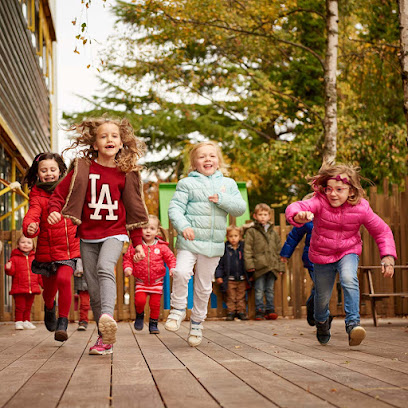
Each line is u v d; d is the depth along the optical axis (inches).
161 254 306.7
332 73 533.0
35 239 402.6
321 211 217.6
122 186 205.9
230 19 601.9
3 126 399.2
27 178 249.3
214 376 157.0
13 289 344.2
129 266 301.1
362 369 167.0
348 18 687.7
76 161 202.8
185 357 197.0
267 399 128.0
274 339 260.8
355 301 216.1
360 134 714.2
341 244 221.0
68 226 241.8
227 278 413.4
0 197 463.5
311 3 823.7
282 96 770.2
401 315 429.4
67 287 236.8
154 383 148.1
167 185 485.1
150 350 219.6
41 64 655.1
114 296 195.9
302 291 433.7
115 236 203.3
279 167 777.6
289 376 155.7
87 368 174.2
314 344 237.9
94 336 291.1
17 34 481.7
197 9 590.9
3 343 254.7
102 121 204.8
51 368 175.5
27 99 533.0
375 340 255.3
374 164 712.4
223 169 242.7
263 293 429.1
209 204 230.8
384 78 600.7
